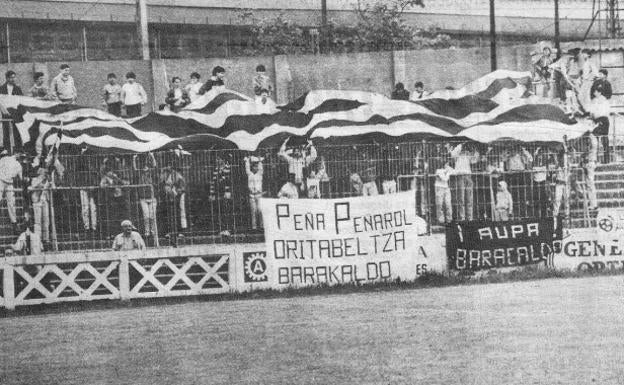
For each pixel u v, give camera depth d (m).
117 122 19.48
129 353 11.71
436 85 21.66
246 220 18.92
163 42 22.91
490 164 18.98
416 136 19.05
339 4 23.09
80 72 21.33
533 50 21.47
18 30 22.66
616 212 17.77
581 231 17.72
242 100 20.09
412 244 17.11
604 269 17.72
